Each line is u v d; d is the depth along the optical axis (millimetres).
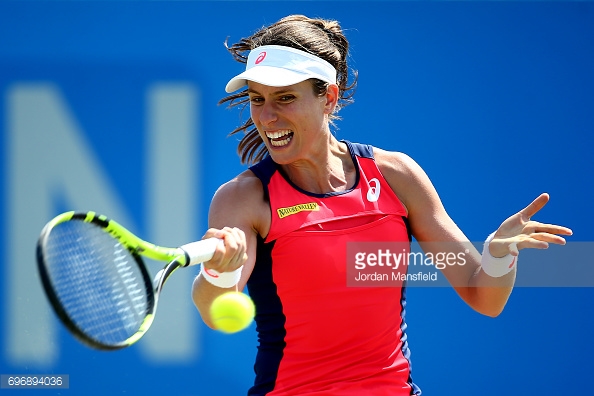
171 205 20578
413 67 20938
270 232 11961
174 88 20625
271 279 12023
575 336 20906
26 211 20375
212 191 20641
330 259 11891
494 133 20953
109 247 10203
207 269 11094
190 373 20453
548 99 21047
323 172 12344
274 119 11953
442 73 20953
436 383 20641
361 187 12438
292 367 12000
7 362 20250
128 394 20344
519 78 21047
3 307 20281
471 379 20734
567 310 20922
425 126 20906
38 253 8773
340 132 20719
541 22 21062
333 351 12000
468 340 20766
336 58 12578
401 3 20922
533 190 20953
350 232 12031
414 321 20625
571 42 21078
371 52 20906
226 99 14047
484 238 20828
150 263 20391
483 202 20875
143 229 20516
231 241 10523
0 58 20359
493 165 20922
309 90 12078
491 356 20812
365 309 11992
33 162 20406
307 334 11953
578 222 20969
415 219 12867
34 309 20344
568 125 21047
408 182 12711
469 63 21000
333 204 12172
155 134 20609
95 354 20375
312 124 12062
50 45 20469
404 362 12422
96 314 10039
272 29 12633
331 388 11797
